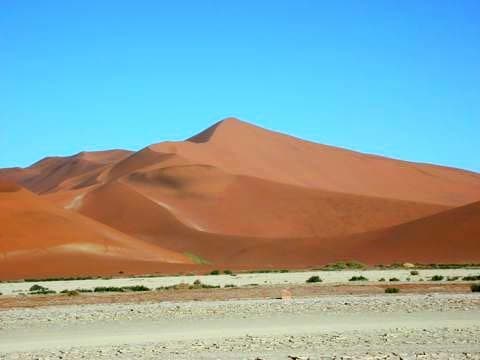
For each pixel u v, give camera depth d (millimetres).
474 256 103062
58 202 157500
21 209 106062
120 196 158750
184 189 165875
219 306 33938
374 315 29328
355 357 18406
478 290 40719
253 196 165500
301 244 124250
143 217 151500
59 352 21125
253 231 152875
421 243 110750
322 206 162750
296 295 40688
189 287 49906
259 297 39531
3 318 31938
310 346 20953
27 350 22000
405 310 30625
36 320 30797
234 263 122500
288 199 165500
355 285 48125
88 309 34844
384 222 157500
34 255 95750
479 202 122500
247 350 20438
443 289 42906
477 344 20844
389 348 20250
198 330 26125
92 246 101500
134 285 57250
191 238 140250
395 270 76625
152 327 27531
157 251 108312
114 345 22547
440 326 25391
